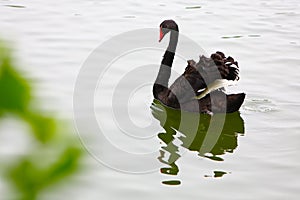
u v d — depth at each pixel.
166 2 31.86
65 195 12.82
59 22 27.53
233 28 27.73
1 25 26.61
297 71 22.62
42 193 1.82
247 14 29.97
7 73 1.77
